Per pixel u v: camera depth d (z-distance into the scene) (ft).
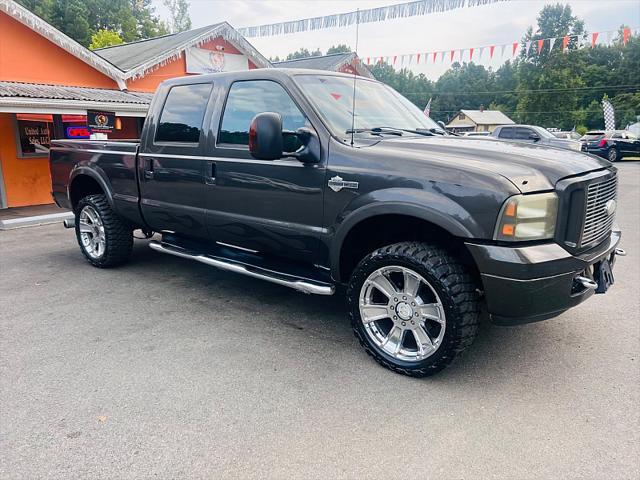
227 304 13.99
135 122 43.01
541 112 179.73
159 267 17.84
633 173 57.93
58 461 7.28
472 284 9.18
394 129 11.81
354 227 10.25
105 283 15.93
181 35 56.70
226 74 12.85
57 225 26.91
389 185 9.46
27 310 13.46
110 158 15.87
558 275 8.45
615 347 11.13
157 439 7.81
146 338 11.64
